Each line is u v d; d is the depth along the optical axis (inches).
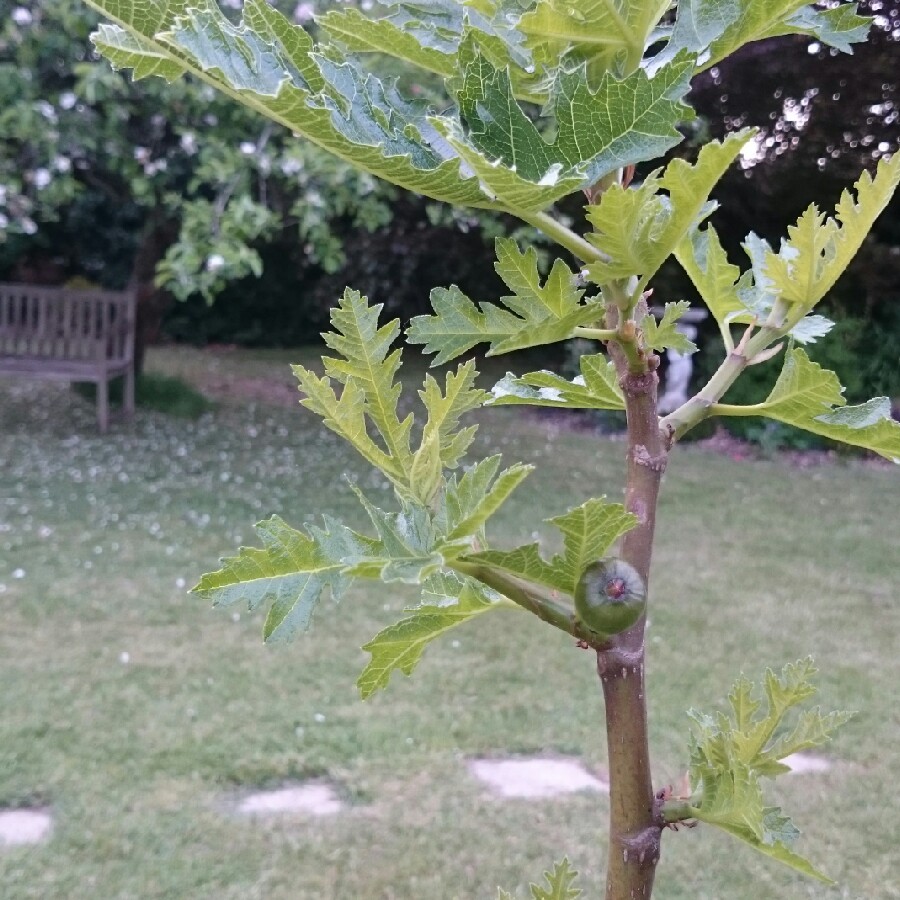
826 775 158.9
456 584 35.9
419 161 26.9
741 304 36.4
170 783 147.6
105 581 231.0
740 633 217.9
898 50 462.6
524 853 135.3
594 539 27.2
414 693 181.3
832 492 371.9
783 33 31.7
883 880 131.8
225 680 181.6
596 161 25.0
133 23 24.2
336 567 25.3
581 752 162.2
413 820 141.9
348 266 604.4
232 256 266.8
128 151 306.2
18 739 155.9
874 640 217.6
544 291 28.6
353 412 29.9
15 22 285.4
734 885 130.7
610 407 35.7
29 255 587.5
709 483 376.8
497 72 24.8
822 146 516.1
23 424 401.4
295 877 128.4
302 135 24.4
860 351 496.7
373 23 31.4
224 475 339.6
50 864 127.9
